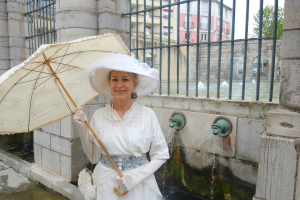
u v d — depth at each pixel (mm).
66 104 1790
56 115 1771
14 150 5195
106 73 1479
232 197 2816
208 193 3041
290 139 1676
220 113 2881
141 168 1471
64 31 3316
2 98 1496
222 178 2902
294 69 1725
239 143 2725
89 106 3459
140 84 1636
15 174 3918
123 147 1402
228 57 23656
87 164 3545
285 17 1731
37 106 1677
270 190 1766
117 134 1407
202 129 3037
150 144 1509
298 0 1661
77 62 1735
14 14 5430
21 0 5531
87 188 1510
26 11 5637
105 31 3396
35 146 3967
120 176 1376
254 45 21516
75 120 1424
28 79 1572
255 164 2619
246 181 2701
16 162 4086
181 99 3246
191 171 3201
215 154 2939
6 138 5516
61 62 1671
